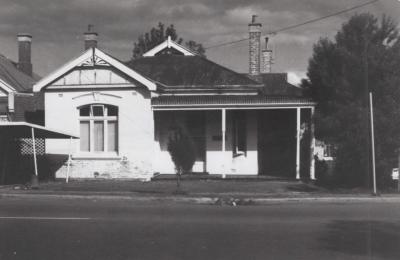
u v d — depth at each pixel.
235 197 16.00
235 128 23.41
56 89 22.38
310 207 14.52
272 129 23.44
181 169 18.34
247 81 24.25
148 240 9.40
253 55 28.44
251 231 10.30
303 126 22.83
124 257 8.05
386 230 10.39
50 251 8.51
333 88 19.53
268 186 19.14
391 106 17.98
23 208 14.21
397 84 18.09
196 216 12.53
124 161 22.03
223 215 12.73
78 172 22.34
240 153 23.33
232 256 8.08
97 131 22.50
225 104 21.30
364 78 18.36
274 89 31.34
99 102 22.14
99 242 9.23
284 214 12.91
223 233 10.09
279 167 23.30
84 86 22.12
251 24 28.45
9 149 22.11
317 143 23.52
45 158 22.61
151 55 29.45
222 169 23.05
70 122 22.36
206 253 8.30
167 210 13.78
